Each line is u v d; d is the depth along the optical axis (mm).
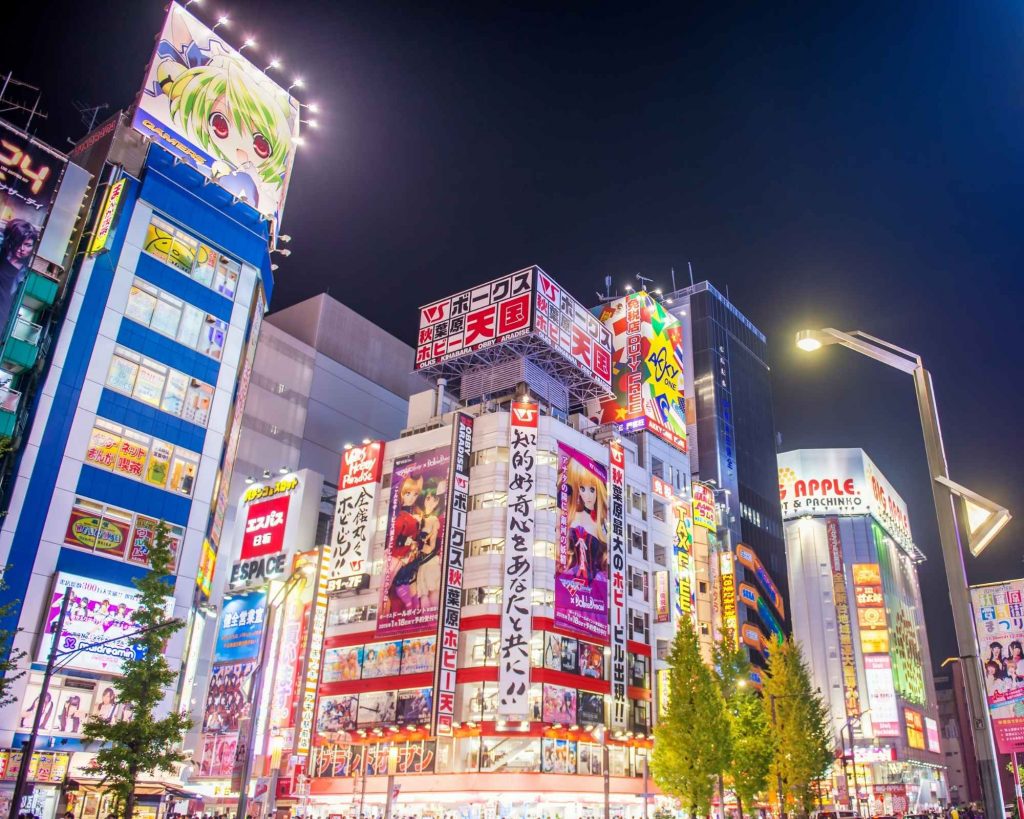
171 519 51156
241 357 58438
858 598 138125
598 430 82062
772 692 63562
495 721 61062
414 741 62594
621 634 71250
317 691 67312
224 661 71500
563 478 71375
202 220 58375
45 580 44844
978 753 12625
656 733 53125
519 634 63469
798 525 146875
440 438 71688
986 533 13320
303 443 90750
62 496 46625
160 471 51469
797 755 60156
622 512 76125
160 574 36406
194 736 68500
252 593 73375
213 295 57656
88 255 51469
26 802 41094
